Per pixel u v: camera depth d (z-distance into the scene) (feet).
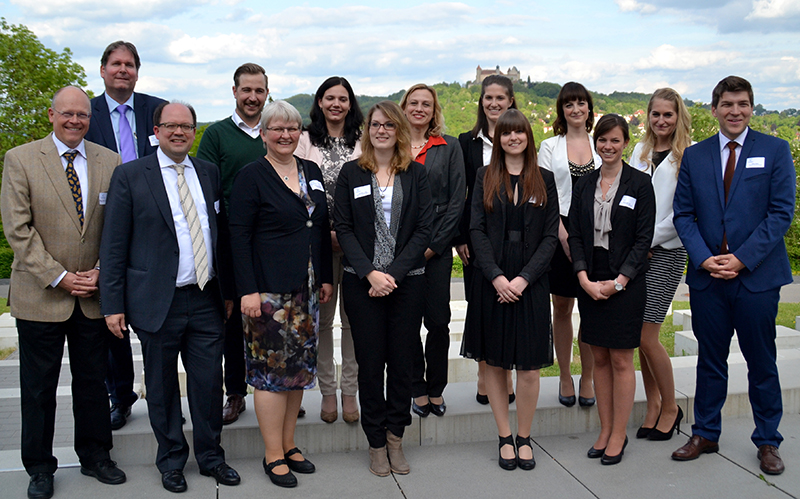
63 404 16.84
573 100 11.80
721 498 9.39
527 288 10.25
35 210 9.11
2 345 24.32
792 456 10.80
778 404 10.45
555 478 10.12
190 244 9.56
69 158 9.35
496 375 10.65
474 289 10.70
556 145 12.13
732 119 10.21
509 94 11.97
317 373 11.26
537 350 10.24
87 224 9.36
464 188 11.56
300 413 11.55
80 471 10.17
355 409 11.37
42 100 59.47
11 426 14.60
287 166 9.91
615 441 10.68
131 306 9.43
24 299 9.06
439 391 11.60
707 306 10.61
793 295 43.83
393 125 9.90
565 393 12.19
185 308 9.59
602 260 10.53
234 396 11.36
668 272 11.30
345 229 10.07
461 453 11.19
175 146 9.37
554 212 10.48
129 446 10.55
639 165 12.06
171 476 9.57
